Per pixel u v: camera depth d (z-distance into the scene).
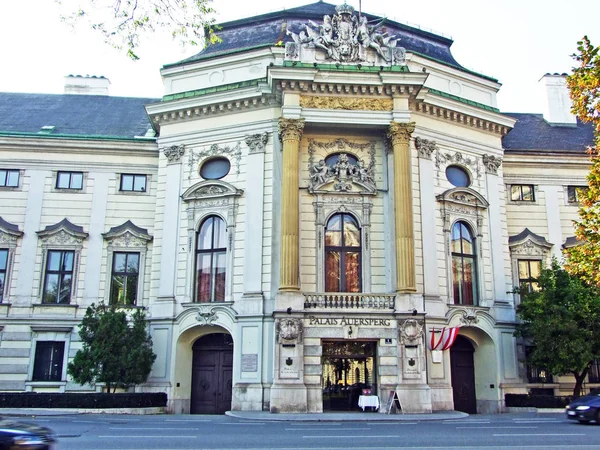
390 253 28.45
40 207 32.88
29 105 38.03
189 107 30.81
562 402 28.59
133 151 33.56
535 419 23.48
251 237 28.45
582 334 28.34
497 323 30.38
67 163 33.44
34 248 32.28
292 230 27.12
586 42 17.94
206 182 29.88
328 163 29.89
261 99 29.77
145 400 27.06
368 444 14.16
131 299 31.95
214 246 29.55
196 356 29.67
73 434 16.39
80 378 27.06
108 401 26.27
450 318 28.98
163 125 31.80
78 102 39.06
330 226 29.09
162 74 32.47
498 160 33.22
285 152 28.12
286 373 25.25
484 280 30.86
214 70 31.64
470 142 32.47
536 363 29.22
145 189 33.41
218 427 19.16
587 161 35.72
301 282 28.06
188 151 31.06
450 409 27.16
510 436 16.16
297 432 17.45
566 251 19.66
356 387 26.86
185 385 28.84
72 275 32.03
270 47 30.53
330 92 28.83
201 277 29.47
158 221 30.86
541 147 36.84
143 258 32.28
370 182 29.41
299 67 28.14
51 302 31.77
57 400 26.36
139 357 27.22
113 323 27.66
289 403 24.83
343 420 22.47
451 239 30.58
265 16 33.47
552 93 40.62
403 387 25.44
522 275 33.91
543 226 34.84
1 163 33.19
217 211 29.59
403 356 25.91
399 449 13.05
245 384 26.66
